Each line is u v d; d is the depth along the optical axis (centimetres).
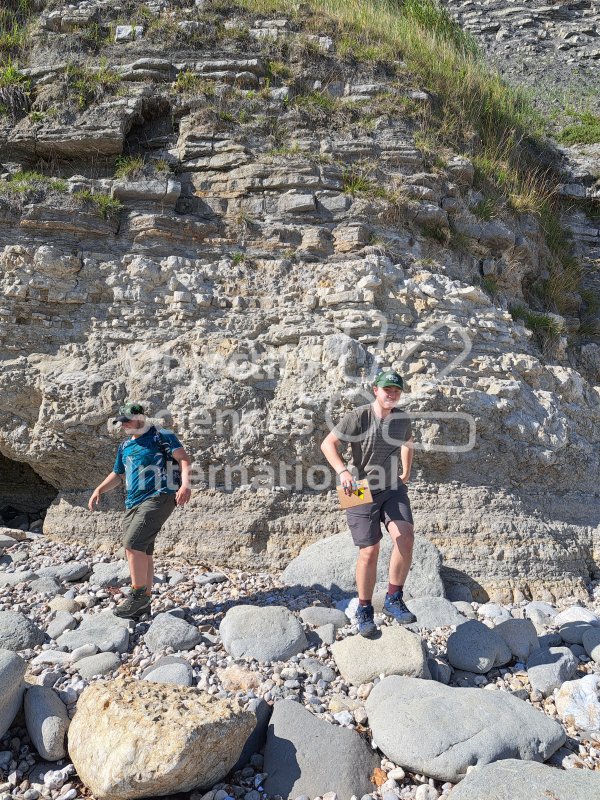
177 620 439
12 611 447
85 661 398
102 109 679
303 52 765
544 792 279
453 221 715
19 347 596
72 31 769
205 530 564
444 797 304
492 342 631
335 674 402
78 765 313
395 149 705
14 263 593
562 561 555
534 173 918
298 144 684
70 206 621
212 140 688
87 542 577
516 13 1609
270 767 325
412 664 391
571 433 618
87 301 607
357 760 324
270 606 461
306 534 562
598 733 363
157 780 288
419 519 554
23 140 669
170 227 630
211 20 773
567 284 845
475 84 915
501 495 567
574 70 1412
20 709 353
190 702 326
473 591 531
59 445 580
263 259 636
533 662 427
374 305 599
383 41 852
